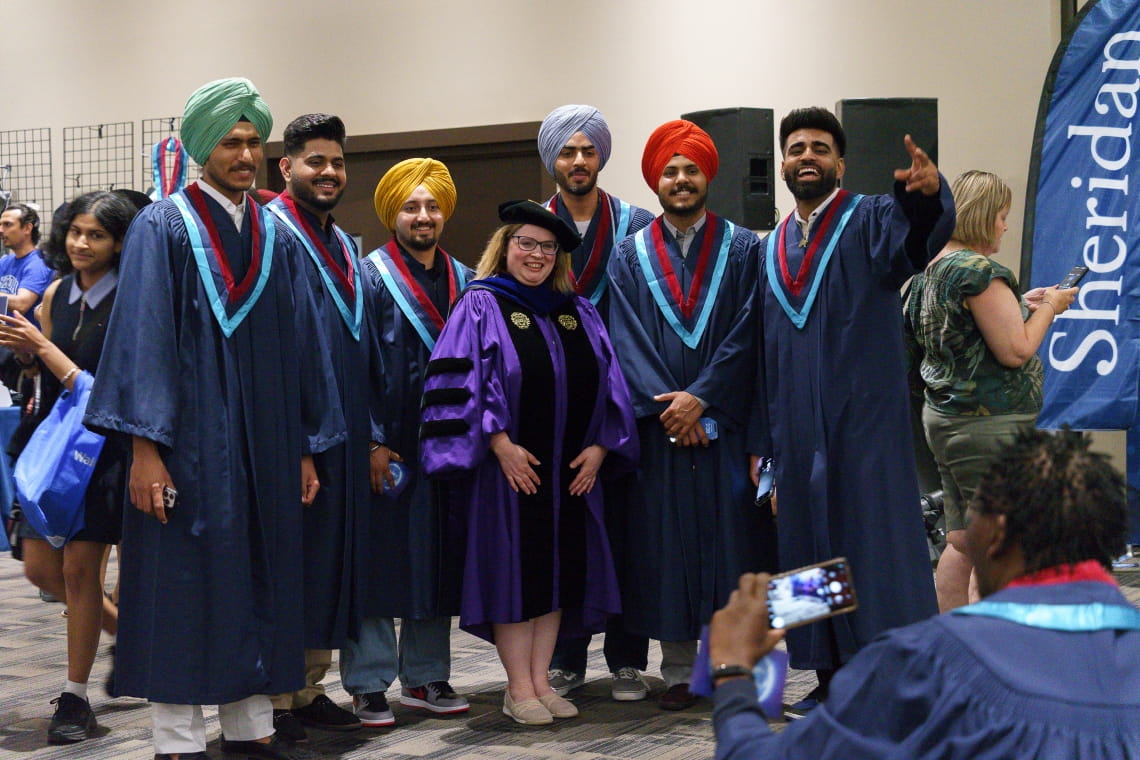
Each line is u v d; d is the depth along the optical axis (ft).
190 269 10.31
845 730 4.52
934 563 16.72
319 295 11.83
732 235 12.75
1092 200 18.93
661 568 12.28
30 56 28.76
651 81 23.36
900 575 11.18
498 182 25.00
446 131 24.95
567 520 12.16
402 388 12.43
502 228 12.55
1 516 18.16
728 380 12.11
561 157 13.19
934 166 10.20
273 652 10.44
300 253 11.15
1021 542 4.70
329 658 12.17
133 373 9.93
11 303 21.20
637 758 10.75
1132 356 18.76
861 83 21.76
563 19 24.04
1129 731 4.20
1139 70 18.83
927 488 16.81
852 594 5.04
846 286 11.49
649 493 12.39
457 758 10.91
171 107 27.48
